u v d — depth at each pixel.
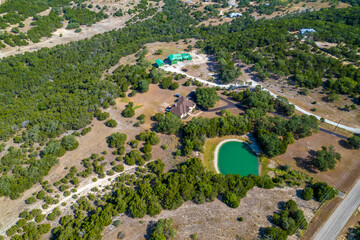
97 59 160.38
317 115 110.50
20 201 76.00
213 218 69.62
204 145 97.00
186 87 132.62
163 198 73.12
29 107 113.19
